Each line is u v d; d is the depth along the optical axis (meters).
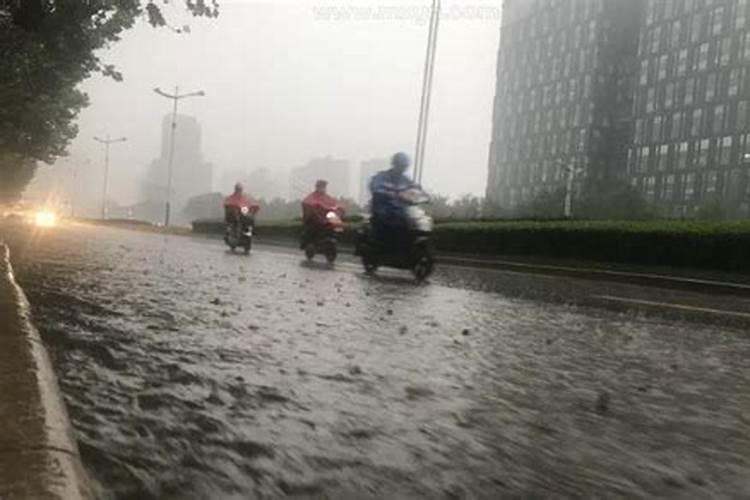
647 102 151.88
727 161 132.00
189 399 3.26
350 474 2.47
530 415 3.42
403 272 16.12
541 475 2.60
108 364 3.85
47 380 2.97
